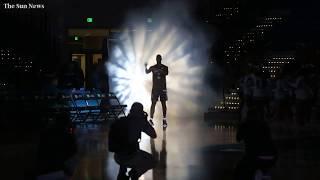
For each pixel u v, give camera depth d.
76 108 19.98
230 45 27.05
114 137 10.20
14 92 19.81
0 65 24.94
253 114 9.38
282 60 27.86
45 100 19.23
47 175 7.97
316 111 22.66
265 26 29.05
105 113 21.41
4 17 25.72
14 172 11.56
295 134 17.98
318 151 14.53
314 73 21.53
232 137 17.00
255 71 20.03
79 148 14.73
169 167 12.11
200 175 11.23
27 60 25.23
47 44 25.50
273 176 11.24
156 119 23.22
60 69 22.22
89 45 25.25
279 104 21.64
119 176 10.45
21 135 17.64
